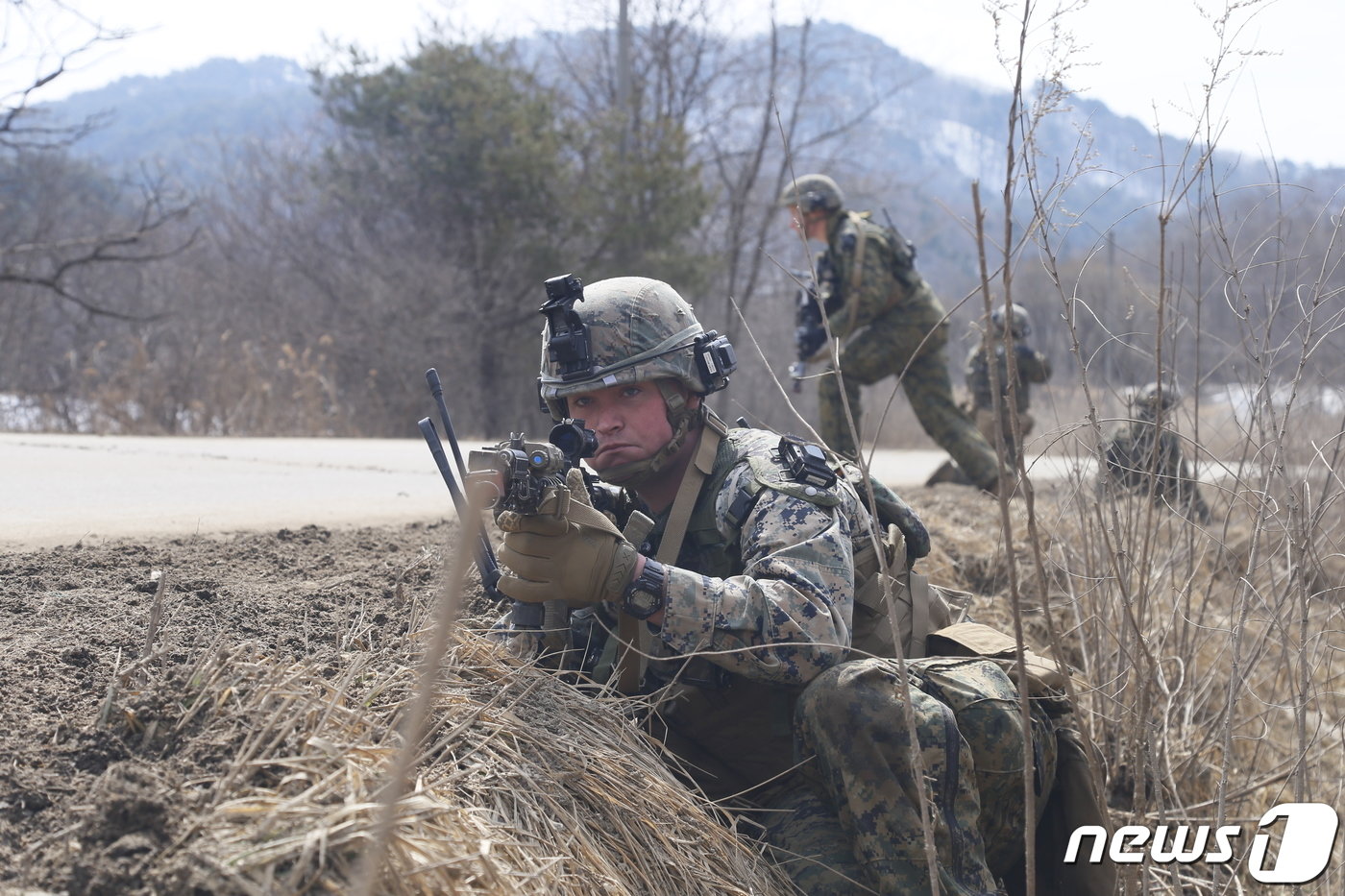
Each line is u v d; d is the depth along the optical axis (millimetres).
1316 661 3318
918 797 2238
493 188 21031
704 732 2705
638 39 27031
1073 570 3803
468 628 2643
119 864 1620
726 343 2719
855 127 26844
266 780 1838
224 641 2404
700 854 2309
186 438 10938
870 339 6766
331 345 20047
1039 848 2840
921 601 2863
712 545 2658
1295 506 2896
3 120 14297
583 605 2717
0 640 2385
